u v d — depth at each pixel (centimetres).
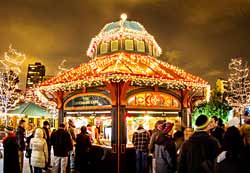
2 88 3653
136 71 1136
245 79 3856
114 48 1403
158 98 1215
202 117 530
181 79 1209
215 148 507
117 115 1102
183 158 523
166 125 812
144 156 1055
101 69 1176
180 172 525
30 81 16638
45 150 1085
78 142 1160
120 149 1091
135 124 1248
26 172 1281
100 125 1349
